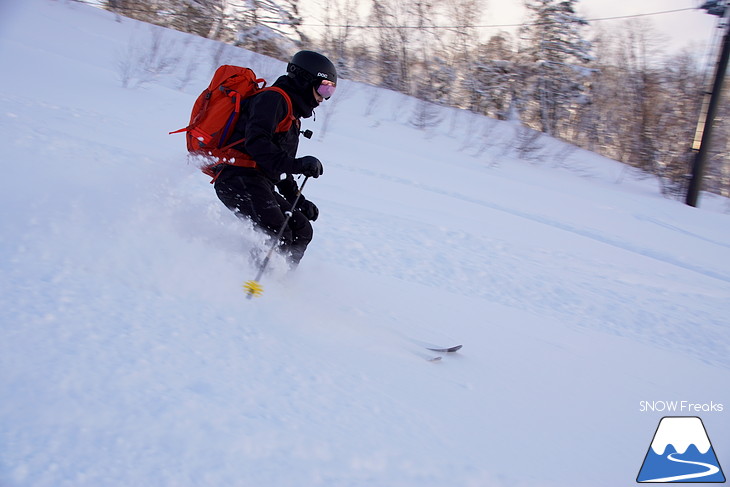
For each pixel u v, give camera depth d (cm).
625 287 598
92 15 2155
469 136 1788
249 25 2477
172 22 2631
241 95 330
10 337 210
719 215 1560
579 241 812
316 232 525
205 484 164
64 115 754
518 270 566
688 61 2408
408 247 550
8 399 178
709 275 793
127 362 214
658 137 2294
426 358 301
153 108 1037
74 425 175
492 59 2680
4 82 920
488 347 345
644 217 1198
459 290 466
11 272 263
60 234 320
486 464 213
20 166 443
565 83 2603
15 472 151
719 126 2292
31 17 1855
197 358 232
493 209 911
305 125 1371
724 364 426
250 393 217
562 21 2564
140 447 172
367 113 1820
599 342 411
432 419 237
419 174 1077
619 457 245
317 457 189
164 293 285
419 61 2741
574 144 2533
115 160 537
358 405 231
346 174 902
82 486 153
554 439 248
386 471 192
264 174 341
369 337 310
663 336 468
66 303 246
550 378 319
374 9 2669
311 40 2678
